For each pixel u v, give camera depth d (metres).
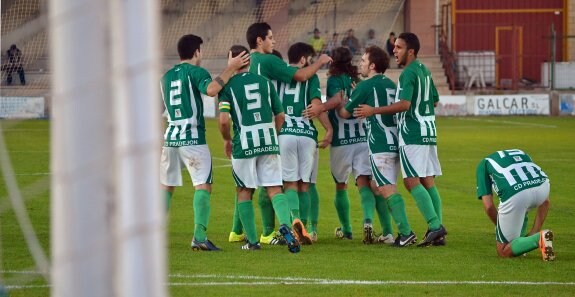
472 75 125.69
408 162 32.56
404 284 25.61
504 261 29.38
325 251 31.62
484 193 29.97
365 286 25.27
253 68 33.56
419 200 32.69
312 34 124.25
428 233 32.69
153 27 10.34
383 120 32.88
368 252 31.45
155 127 10.30
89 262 10.27
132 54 10.26
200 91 30.53
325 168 61.56
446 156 68.94
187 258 29.80
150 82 10.25
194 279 26.17
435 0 128.38
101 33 10.16
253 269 27.83
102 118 10.20
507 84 130.00
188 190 49.66
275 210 31.00
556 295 24.25
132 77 10.17
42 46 85.44
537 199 29.22
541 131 91.94
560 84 125.00
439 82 123.88
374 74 33.56
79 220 10.22
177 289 24.75
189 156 30.81
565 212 42.09
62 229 10.24
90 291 10.28
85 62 10.14
